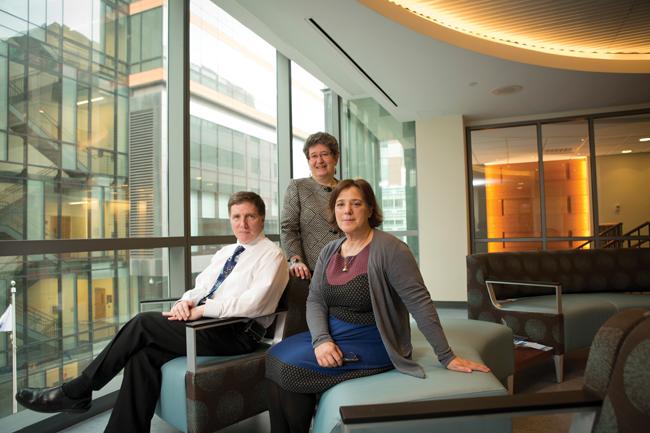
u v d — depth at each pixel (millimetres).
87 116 2486
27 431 2021
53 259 2311
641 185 5637
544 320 2986
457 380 1383
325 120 5902
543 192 6008
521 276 3695
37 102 2227
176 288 2947
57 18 2334
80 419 2268
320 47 3809
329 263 1704
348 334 1600
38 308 2242
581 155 5867
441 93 4973
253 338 2045
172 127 2982
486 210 6234
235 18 3379
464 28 3934
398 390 1321
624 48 4426
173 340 1863
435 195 5980
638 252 3951
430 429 1268
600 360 825
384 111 6254
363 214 1637
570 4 3477
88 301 2498
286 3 3061
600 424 780
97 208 2531
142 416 1803
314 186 2369
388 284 1587
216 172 3475
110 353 1785
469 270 3537
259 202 2117
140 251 2797
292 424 1516
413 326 2488
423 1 3453
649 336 729
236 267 2031
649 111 5535
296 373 1482
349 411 809
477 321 2613
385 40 3566
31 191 2188
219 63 3529
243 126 3854
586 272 3914
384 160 6262
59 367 2350
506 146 6180
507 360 2383
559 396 829
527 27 3918
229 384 1819
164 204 2979
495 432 1309
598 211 5793
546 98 5230
